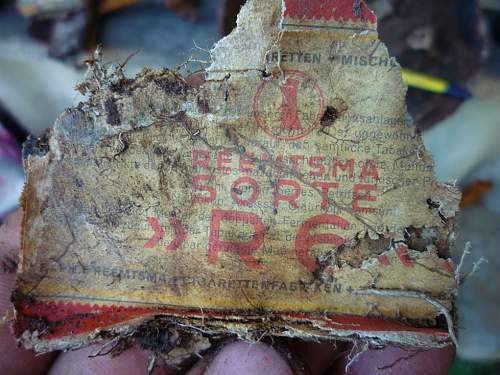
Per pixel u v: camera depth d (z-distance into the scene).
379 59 0.08
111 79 0.09
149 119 0.08
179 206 0.09
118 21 0.17
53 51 0.17
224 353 0.09
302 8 0.08
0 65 0.17
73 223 0.08
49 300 0.08
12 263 0.11
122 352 0.09
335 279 0.09
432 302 0.09
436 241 0.09
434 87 0.17
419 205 0.09
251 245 0.09
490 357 0.19
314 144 0.08
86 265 0.09
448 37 0.17
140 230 0.09
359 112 0.08
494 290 0.19
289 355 0.09
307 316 0.09
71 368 0.10
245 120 0.08
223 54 0.08
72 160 0.08
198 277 0.09
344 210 0.09
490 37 0.17
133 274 0.09
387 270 0.09
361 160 0.08
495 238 0.19
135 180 0.08
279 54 0.08
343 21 0.08
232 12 0.15
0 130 0.18
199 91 0.08
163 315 0.08
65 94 0.17
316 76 0.08
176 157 0.08
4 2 0.17
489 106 0.17
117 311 0.08
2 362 0.10
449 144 0.18
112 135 0.08
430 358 0.11
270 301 0.09
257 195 0.09
